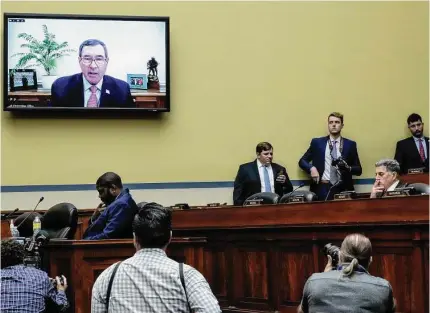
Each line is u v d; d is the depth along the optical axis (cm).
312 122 915
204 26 905
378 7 932
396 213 498
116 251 486
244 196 805
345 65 923
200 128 895
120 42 869
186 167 890
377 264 510
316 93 918
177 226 671
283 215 583
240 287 615
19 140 864
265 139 906
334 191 839
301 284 566
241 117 904
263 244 598
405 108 930
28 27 853
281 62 915
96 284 283
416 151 873
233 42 909
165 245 286
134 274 278
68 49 860
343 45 925
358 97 923
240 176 809
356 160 861
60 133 871
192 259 509
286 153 907
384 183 559
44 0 873
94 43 864
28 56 853
